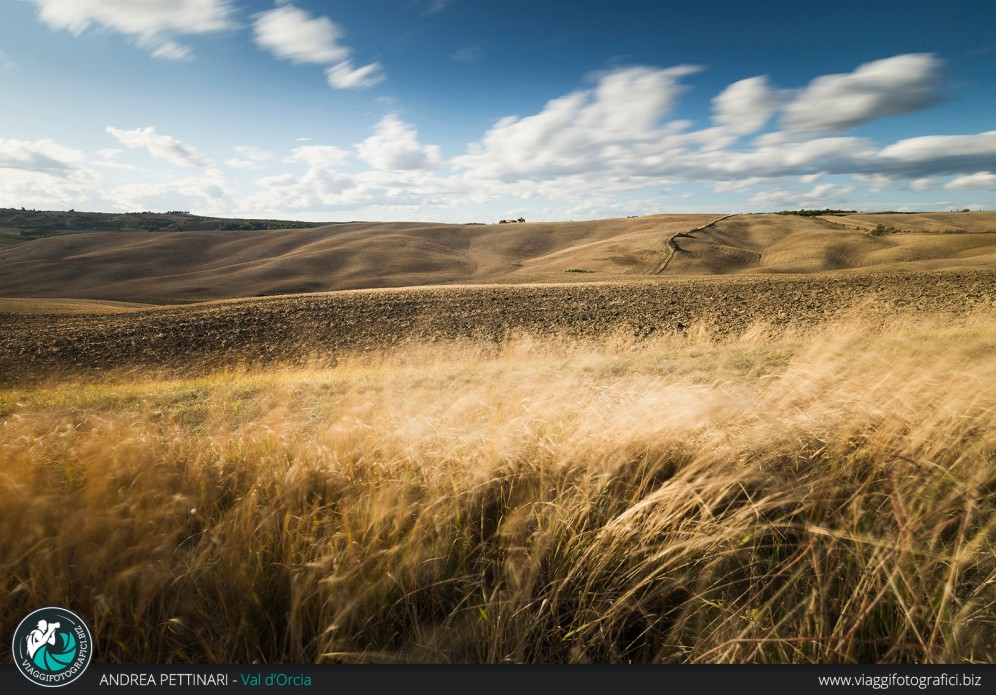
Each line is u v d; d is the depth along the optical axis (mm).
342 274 101750
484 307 36750
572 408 3592
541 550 2062
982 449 2543
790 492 2287
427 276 98125
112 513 2160
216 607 1926
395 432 3205
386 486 2477
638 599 1942
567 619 1953
